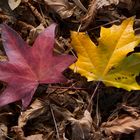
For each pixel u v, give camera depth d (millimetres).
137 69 604
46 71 586
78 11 682
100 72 606
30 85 580
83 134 608
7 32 583
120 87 598
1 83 617
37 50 588
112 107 644
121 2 688
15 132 596
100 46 604
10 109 610
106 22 688
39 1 679
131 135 627
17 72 580
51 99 627
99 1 677
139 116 625
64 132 612
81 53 608
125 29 607
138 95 650
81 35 605
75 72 624
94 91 623
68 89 638
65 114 621
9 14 660
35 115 611
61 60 586
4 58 629
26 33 661
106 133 614
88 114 616
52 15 682
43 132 611
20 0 662
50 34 590
